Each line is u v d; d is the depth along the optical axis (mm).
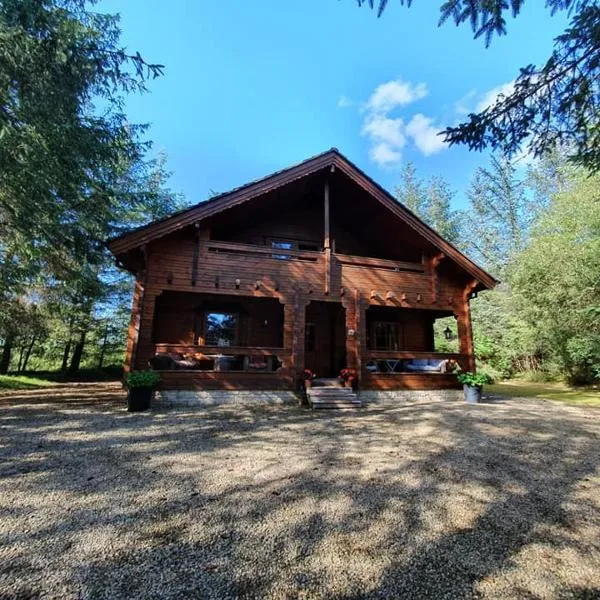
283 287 9336
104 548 2545
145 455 4520
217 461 4352
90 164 7918
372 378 9508
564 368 14797
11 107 6215
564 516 3119
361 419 6992
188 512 3078
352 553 2535
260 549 2561
